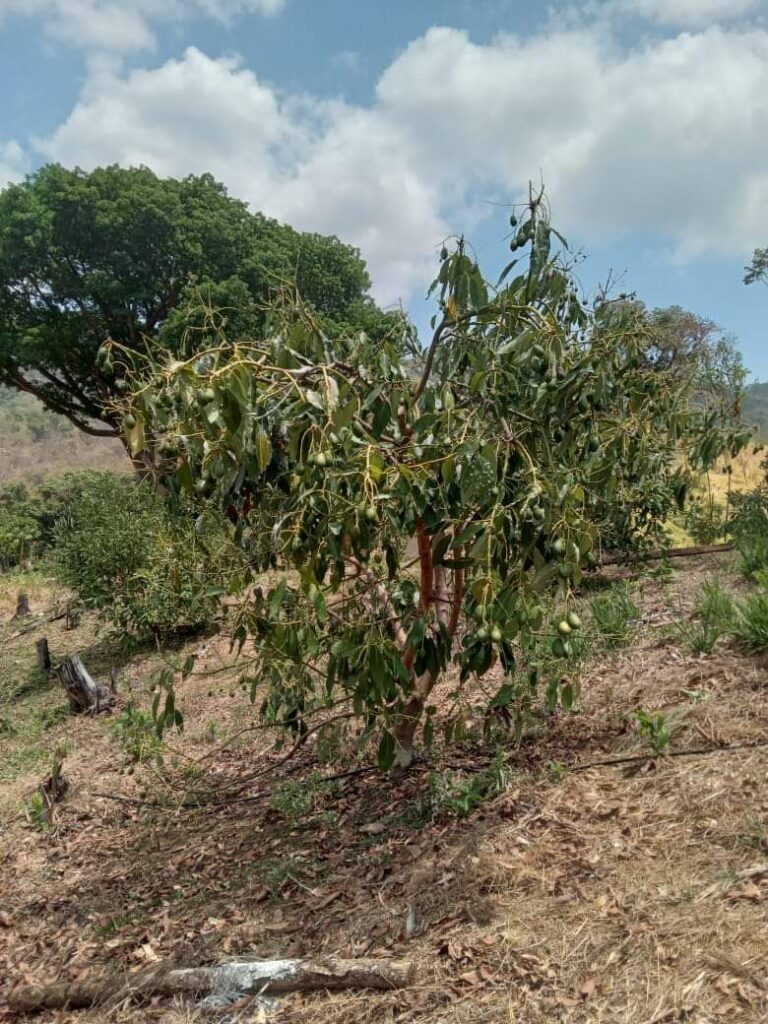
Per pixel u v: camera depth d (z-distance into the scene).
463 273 2.88
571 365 2.83
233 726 5.67
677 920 2.20
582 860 2.61
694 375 3.34
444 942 2.38
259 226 15.89
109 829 4.42
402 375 3.13
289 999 2.34
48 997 2.76
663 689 3.79
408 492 2.32
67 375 16.34
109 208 14.11
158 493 3.16
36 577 17.03
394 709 3.45
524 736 3.73
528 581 2.42
